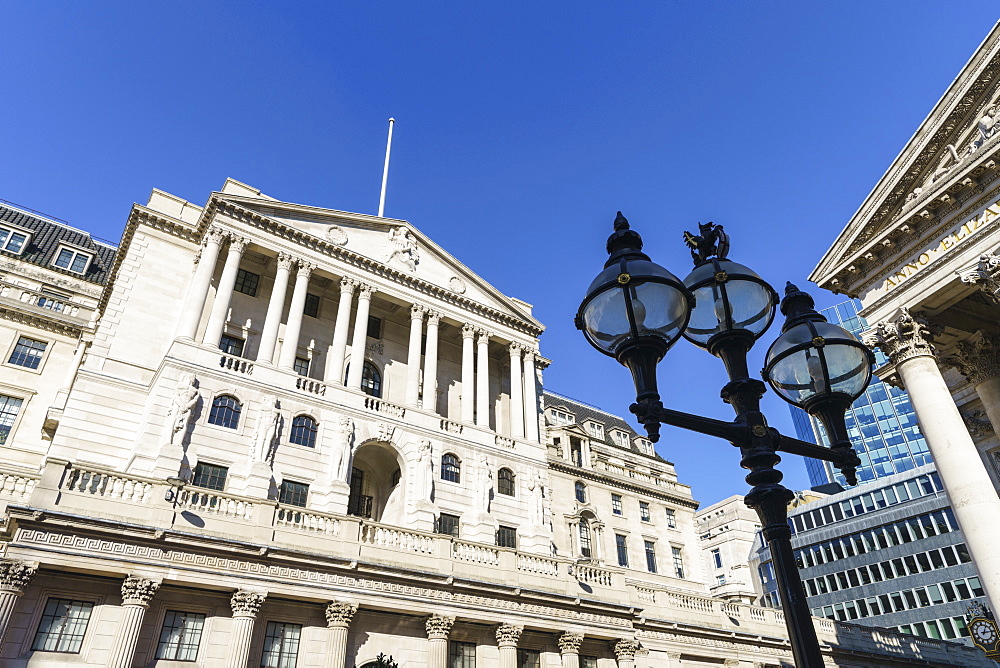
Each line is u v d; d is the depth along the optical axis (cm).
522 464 4469
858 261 2592
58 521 2289
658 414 681
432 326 4594
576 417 7019
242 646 2461
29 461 4153
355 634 2797
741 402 780
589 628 3369
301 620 2723
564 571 3500
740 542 9931
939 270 2309
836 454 811
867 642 4922
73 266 5612
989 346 2530
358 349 4150
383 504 4072
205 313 3984
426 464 3928
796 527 8662
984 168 2162
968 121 2330
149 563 2406
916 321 2389
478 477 4169
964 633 6675
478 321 4866
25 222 5781
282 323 4231
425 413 4197
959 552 6956
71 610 2355
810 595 8219
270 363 3759
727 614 4250
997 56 2192
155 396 3288
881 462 10294
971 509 2036
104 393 3509
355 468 4134
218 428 3362
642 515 6219
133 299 3856
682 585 5956
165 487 2602
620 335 718
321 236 4375
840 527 8125
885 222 2539
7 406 4403
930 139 2375
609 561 5647
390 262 4609
